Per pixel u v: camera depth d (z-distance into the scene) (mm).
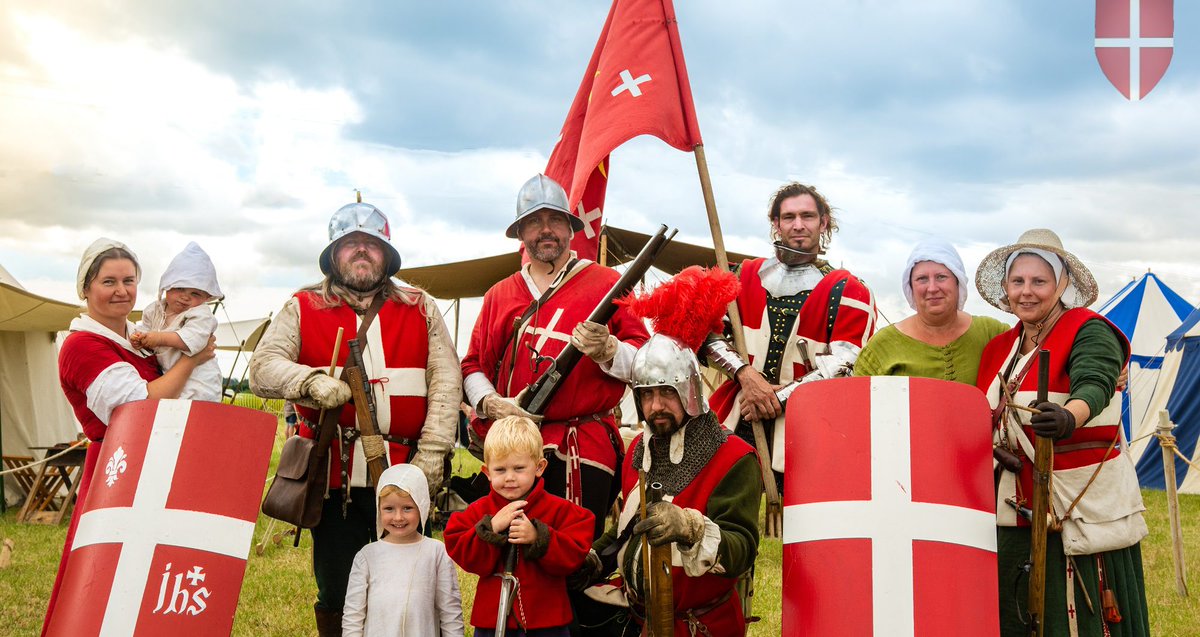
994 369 3584
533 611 3330
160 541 3229
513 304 4391
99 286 3879
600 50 5598
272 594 6039
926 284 3811
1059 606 3291
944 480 2812
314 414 4078
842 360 4270
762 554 7430
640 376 3068
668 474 3170
